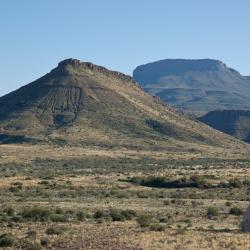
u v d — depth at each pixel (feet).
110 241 240.12
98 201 453.99
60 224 314.55
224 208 414.00
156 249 217.97
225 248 219.41
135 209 400.47
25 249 223.92
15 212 371.35
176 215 368.48
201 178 612.29
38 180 628.28
